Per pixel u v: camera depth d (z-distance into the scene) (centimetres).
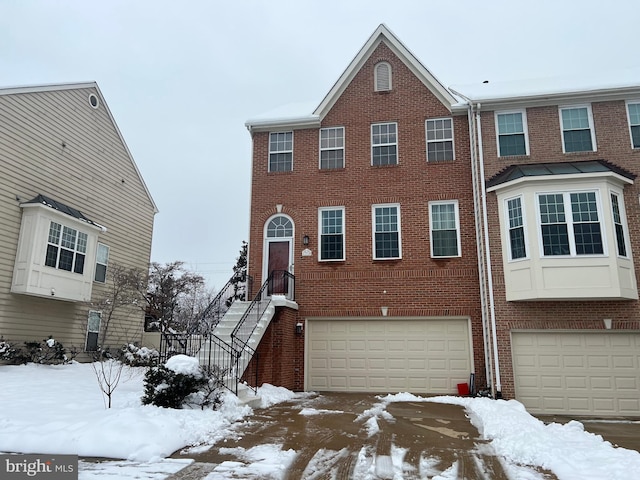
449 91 1550
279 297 1365
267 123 1606
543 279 1187
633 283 1191
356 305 1445
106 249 1905
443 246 1436
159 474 560
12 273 1409
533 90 1419
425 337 1397
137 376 1298
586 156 1327
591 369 1206
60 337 1617
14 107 1438
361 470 594
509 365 1227
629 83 1338
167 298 2480
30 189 1491
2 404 853
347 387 1404
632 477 543
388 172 1517
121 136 2027
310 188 1557
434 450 694
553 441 698
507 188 1281
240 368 1104
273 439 736
